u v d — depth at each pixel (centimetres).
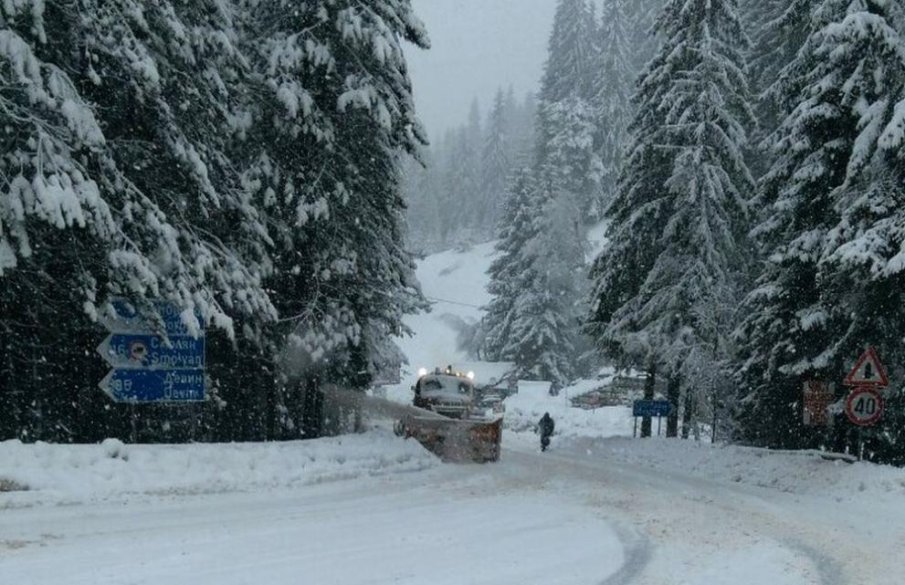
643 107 2919
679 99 2694
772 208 2186
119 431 1667
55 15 1231
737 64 2789
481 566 801
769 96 2511
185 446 1309
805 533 1119
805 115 1928
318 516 1049
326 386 2253
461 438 2064
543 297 5816
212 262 1530
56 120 1193
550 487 1548
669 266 2752
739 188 2772
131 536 847
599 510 1252
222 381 1984
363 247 2056
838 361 1956
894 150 1697
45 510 955
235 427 2052
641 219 2842
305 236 1881
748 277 2916
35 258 1302
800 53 2047
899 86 1720
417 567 781
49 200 1095
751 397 2411
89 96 1373
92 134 1173
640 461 2481
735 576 819
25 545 775
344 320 1941
